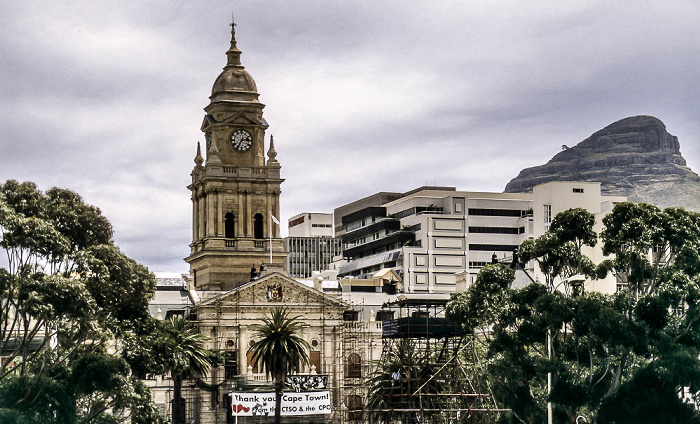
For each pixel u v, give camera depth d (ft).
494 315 464.65
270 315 576.61
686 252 443.32
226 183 623.36
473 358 463.42
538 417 419.33
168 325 495.82
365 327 595.88
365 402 542.57
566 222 482.69
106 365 369.71
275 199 630.33
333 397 579.07
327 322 585.22
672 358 391.45
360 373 590.96
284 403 526.98
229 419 547.49
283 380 504.43
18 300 355.15
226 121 628.69
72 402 369.71
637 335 396.98
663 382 391.86
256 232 627.87
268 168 630.74
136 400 386.93
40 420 353.51
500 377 431.43
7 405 338.34
